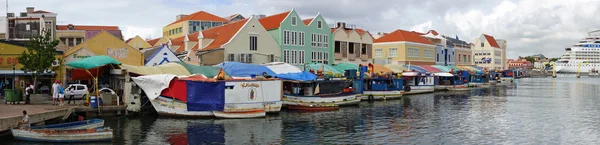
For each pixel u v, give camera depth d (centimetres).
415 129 3644
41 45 4303
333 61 7612
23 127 2877
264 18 7525
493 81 11931
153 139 3095
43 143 2820
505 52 16825
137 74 4300
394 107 5281
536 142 3147
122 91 4228
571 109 5162
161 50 5581
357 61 8119
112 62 4184
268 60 6562
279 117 4197
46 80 4925
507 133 3478
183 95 3966
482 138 3278
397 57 9481
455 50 11962
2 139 2877
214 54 6009
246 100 4081
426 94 7669
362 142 3120
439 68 9362
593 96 7275
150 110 4169
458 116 4450
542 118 4325
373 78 6278
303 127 3669
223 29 7088
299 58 7056
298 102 4797
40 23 6631
